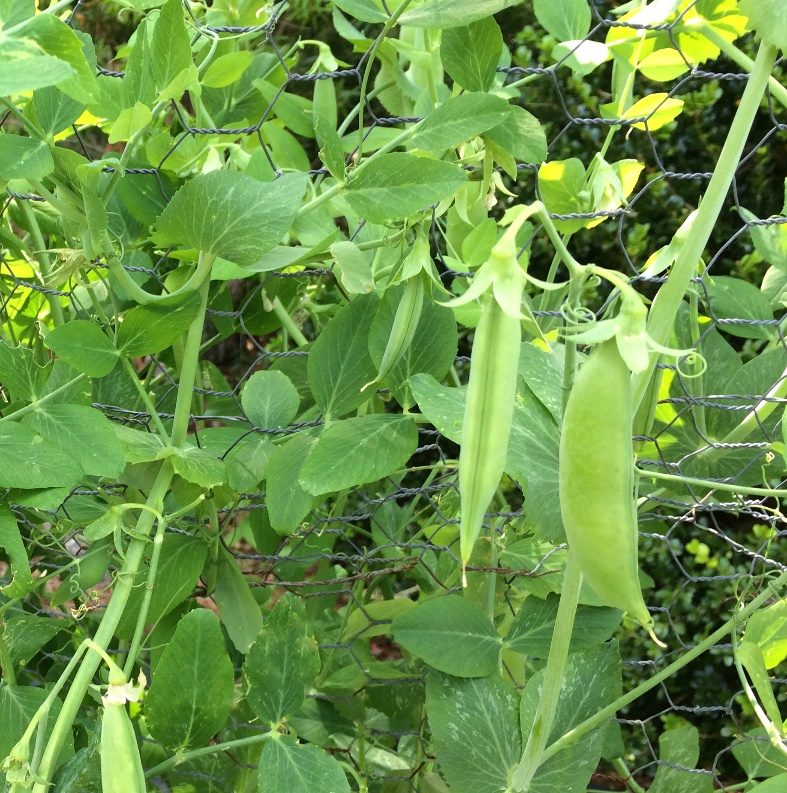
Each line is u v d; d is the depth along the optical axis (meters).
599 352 0.26
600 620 0.35
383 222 0.31
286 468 0.34
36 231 0.38
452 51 0.32
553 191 0.35
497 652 0.35
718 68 0.61
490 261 0.24
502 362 0.25
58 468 0.30
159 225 0.31
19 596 0.31
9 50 0.27
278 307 0.42
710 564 0.56
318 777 0.31
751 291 0.37
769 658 0.34
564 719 0.34
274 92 0.40
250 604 0.36
